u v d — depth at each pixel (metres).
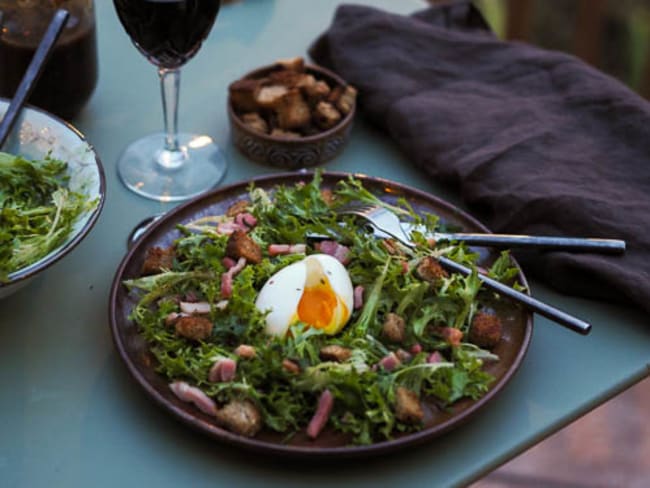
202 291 1.19
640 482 2.29
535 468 2.31
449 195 1.50
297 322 1.13
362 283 1.21
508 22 2.83
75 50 1.44
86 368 1.18
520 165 1.45
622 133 1.52
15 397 1.14
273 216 1.30
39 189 1.29
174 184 1.46
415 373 1.09
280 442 1.04
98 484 1.06
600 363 1.23
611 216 1.36
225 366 1.07
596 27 2.76
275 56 1.78
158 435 1.11
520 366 1.19
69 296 1.27
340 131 1.50
